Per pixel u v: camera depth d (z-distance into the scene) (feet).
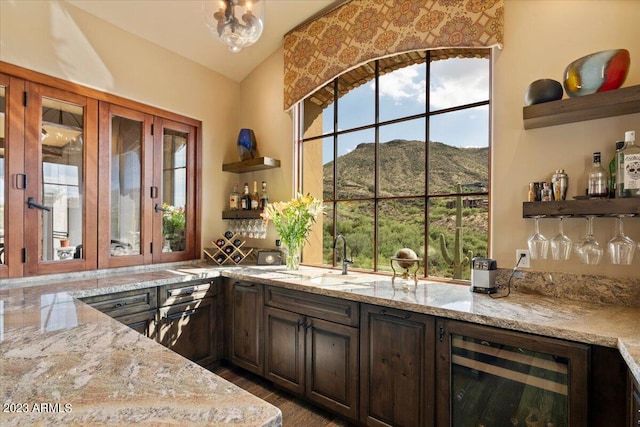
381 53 8.11
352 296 6.45
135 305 7.41
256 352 8.33
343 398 6.69
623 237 5.27
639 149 5.03
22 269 7.36
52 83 7.74
